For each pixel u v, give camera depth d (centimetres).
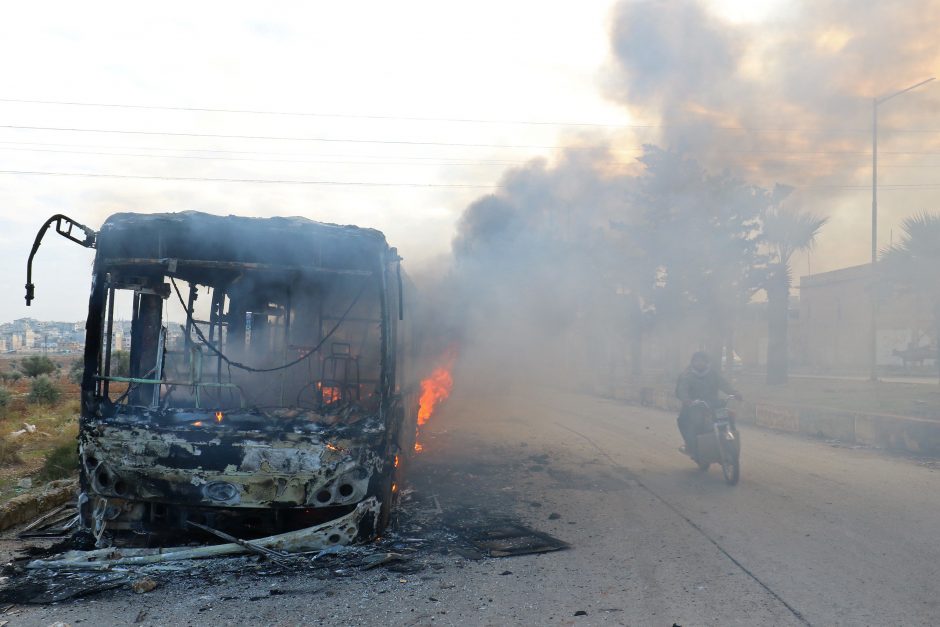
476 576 514
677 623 420
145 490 534
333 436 542
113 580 500
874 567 520
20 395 2612
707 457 897
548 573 522
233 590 480
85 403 550
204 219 577
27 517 697
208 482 529
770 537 612
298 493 534
